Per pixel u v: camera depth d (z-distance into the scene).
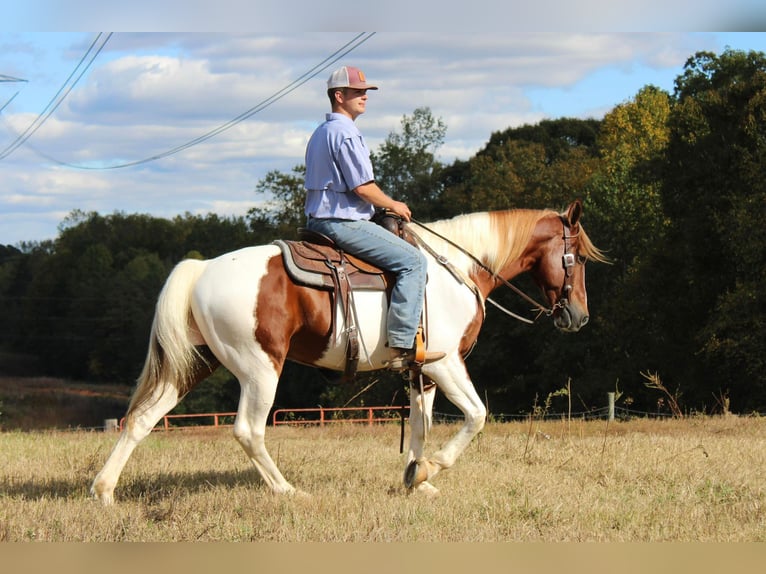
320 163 6.30
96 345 68.94
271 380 6.10
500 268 7.09
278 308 6.06
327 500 6.17
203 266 6.27
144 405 6.19
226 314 6.03
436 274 6.61
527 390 37.34
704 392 28.72
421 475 6.53
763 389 27.28
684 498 6.53
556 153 57.94
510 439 10.87
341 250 6.34
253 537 5.30
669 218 31.02
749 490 6.88
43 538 5.26
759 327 26.05
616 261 35.16
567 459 8.69
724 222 26.73
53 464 8.61
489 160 48.97
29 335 72.50
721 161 27.98
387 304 6.32
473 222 7.02
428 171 54.09
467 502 6.27
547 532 5.52
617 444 9.90
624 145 42.03
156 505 6.14
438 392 34.38
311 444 11.44
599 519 5.83
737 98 28.20
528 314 35.84
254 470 7.98
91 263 73.12
